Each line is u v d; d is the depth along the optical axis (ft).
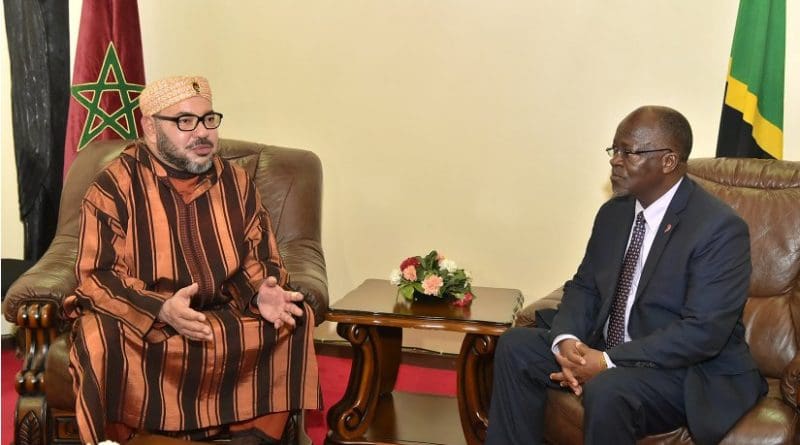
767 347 9.67
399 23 13.47
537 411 9.32
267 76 14.05
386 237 13.97
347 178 13.99
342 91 13.82
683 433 8.51
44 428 9.62
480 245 13.62
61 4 14.24
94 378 8.96
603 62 12.83
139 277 9.94
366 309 10.52
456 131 13.48
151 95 10.16
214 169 10.68
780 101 11.60
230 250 10.31
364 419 10.69
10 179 14.70
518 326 10.03
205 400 9.51
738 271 8.71
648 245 9.36
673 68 12.59
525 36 13.05
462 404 10.47
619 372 8.48
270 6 13.89
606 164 12.96
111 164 10.27
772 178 10.19
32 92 14.23
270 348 9.74
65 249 10.73
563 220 13.26
